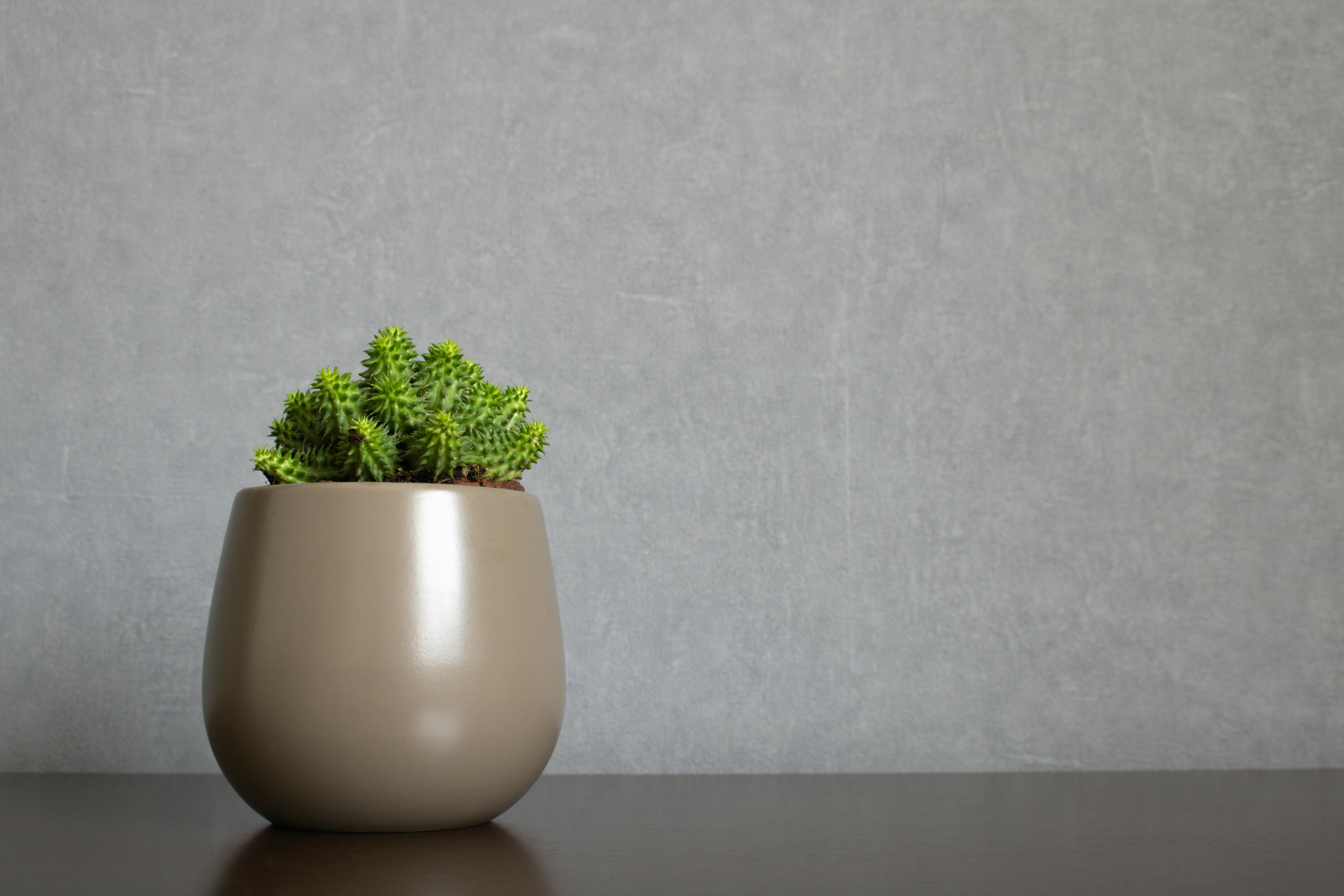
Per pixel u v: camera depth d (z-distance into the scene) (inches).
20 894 33.6
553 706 38.2
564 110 48.6
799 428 48.1
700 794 43.3
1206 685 48.2
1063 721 47.9
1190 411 48.9
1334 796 43.1
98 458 47.3
